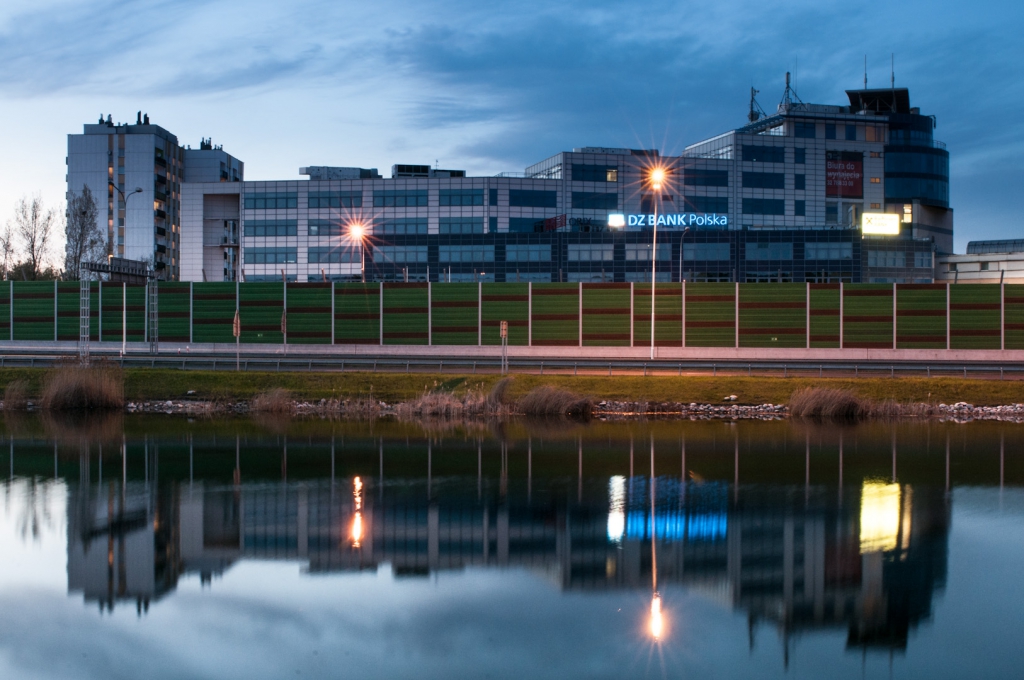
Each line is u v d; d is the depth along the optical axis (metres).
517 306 73.12
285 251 115.44
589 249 101.88
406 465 34.62
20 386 53.97
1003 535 24.41
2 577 20.56
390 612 18.38
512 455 36.91
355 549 23.00
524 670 15.60
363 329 74.06
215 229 136.75
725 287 71.81
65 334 74.44
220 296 75.12
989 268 112.56
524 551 22.80
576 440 41.25
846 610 18.67
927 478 32.12
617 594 19.55
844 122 131.12
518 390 54.34
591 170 115.44
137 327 74.75
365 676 15.34
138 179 145.00
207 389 54.94
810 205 123.44
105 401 52.97
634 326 72.00
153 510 27.16
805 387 54.28
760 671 15.61
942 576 20.91
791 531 24.84
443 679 15.20
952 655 16.39
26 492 29.59
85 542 23.59
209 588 19.83
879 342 70.69
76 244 121.94
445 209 113.31
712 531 24.80
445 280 105.69
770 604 18.95
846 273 98.69
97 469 33.69
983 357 69.56
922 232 149.75
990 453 37.66
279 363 60.72
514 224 113.06
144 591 19.64
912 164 150.50
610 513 26.88
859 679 15.32
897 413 51.34
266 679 15.18
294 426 46.00
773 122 132.50
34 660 15.94
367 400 53.97
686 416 51.06
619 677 15.34
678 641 16.97
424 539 23.95
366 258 108.06
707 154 129.75
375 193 114.44
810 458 36.41
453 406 51.50
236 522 25.70
